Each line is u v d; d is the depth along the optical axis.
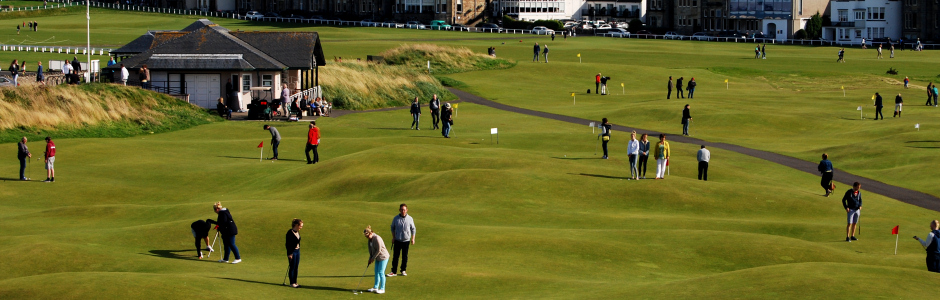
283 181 39.75
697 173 41.97
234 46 67.44
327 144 50.81
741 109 68.44
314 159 44.56
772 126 62.00
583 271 23.98
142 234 27.53
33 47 111.31
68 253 24.64
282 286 21.64
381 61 99.75
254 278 22.52
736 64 116.00
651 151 48.12
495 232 27.84
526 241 26.64
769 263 25.48
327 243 26.81
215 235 27.64
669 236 27.92
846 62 118.81
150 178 41.38
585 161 43.16
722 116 64.50
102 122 57.31
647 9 195.88
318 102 67.44
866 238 29.86
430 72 98.25
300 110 64.56
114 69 67.69
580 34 177.62
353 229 28.08
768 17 173.00
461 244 26.33
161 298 19.30
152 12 196.75
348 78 77.31
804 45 156.38
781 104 74.19
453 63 102.56
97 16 185.25
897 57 127.31
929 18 154.88
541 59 117.56
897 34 160.00
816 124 62.25
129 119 58.69
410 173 38.88
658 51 134.75
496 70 101.62
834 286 19.00
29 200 36.22
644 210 33.75
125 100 60.81
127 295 19.33
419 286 21.75
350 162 41.09
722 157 48.22
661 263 25.22
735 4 177.12
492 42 145.50
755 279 20.16
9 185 38.66
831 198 36.31
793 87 94.06
